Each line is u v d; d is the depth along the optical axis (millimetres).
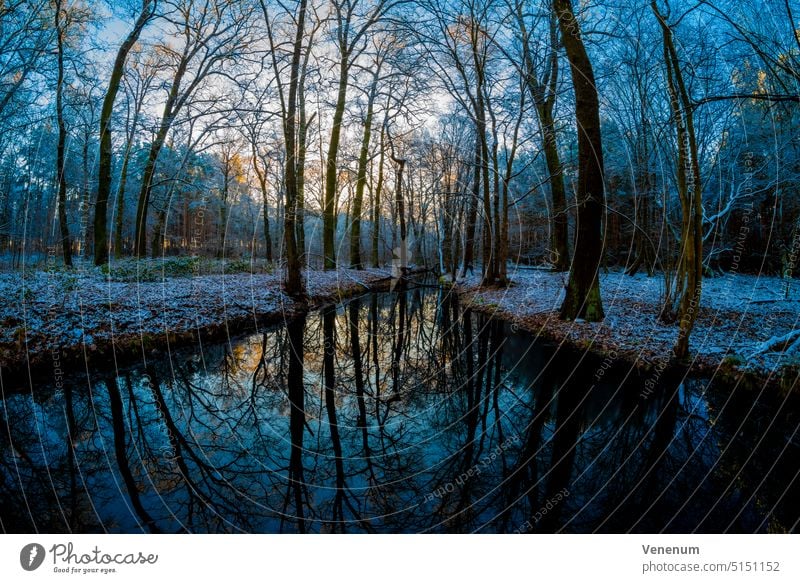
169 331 7859
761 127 10602
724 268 16875
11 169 13398
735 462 4191
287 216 12312
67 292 8227
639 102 10125
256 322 9906
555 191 15930
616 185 18672
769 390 5258
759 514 3414
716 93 8633
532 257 26109
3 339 6203
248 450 4816
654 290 11906
